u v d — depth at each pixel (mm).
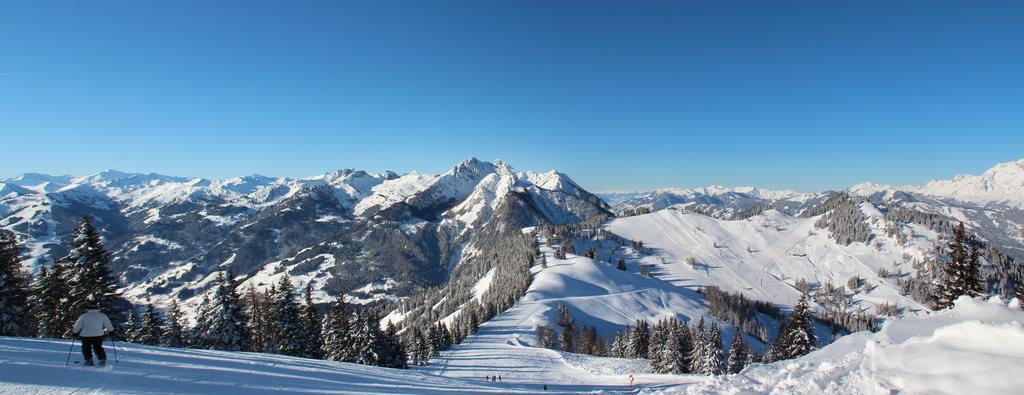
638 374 61812
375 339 59031
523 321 139000
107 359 16391
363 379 20094
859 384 11195
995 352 9914
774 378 14328
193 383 14016
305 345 57031
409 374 25719
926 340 11797
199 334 51781
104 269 44781
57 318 43594
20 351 15977
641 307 178500
